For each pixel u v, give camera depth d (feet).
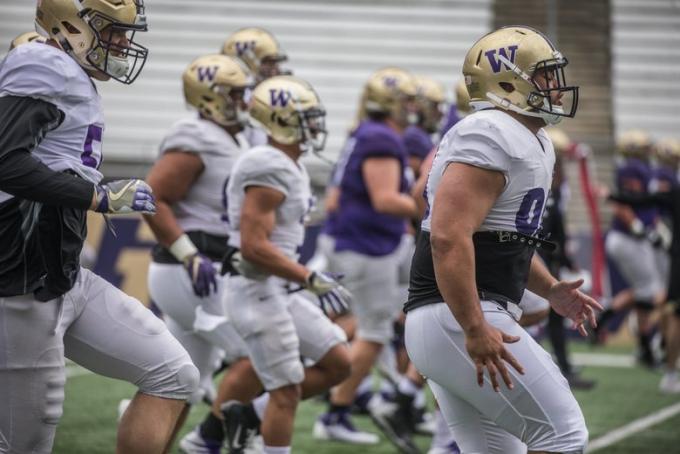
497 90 36.32
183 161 54.03
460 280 33.88
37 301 35.50
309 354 51.88
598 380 100.99
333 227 72.43
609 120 168.14
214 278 52.26
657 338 122.83
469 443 38.22
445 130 67.10
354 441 68.85
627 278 113.50
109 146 161.17
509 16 172.96
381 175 68.69
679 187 99.25
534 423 35.55
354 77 169.78
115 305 38.17
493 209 35.76
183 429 70.38
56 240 35.40
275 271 48.37
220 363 61.26
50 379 36.22
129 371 38.17
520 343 35.73
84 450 62.39
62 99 35.17
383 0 172.76
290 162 49.55
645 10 172.96
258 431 51.67
